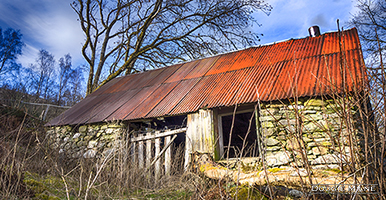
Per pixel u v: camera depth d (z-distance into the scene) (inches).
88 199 171.9
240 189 181.3
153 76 430.9
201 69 378.3
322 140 210.2
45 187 187.3
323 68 255.1
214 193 171.3
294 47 325.4
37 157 228.4
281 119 231.9
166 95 339.9
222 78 323.9
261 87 266.1
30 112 444.5
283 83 257.9
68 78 1569.9
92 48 724.7
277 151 224.2
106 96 423.8
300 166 208.1
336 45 287.9
